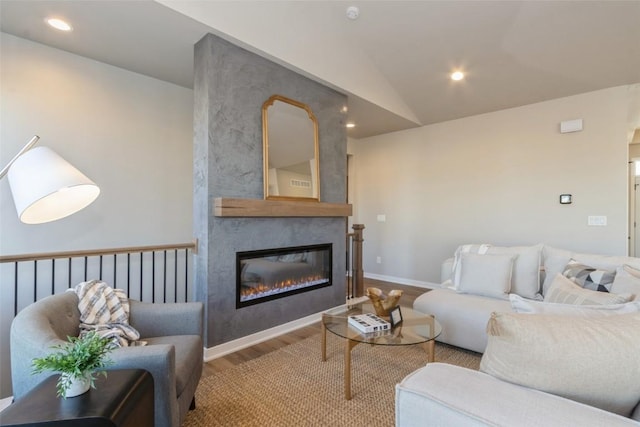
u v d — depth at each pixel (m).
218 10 2.48
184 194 3.71
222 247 2.67
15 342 1.29
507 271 2.80
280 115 3.09
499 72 3.56
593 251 3.64
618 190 3.50
